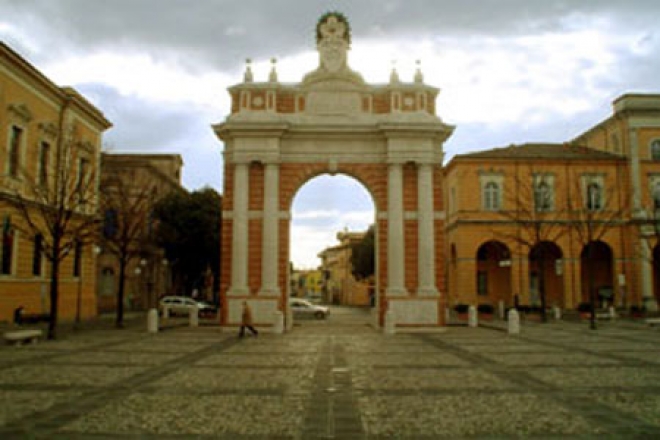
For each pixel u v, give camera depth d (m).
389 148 31.19
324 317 47.00
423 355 19.69
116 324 32.81
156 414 10.49
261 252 30.91
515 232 48.75
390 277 30.73
